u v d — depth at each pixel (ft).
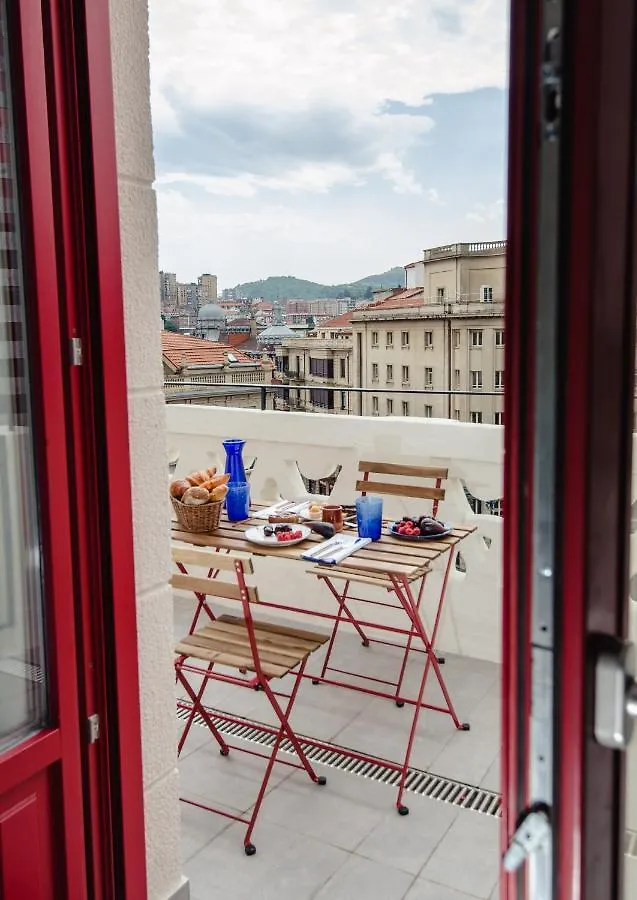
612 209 2.02
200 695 8.80
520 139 2.07
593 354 2.03
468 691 10.52
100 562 5.21
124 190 5.37
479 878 7.09
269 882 7.07
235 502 9.94
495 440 10.85
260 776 8.71
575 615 2.13
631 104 2.02
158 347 5.76
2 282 4.63
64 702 5.04
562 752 2.20
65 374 4.93
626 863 2.36
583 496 2.07
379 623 12.13
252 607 13.29
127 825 5.52
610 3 1.93
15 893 4.82
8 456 4.73
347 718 9.89
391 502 11.86
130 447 5.56
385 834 7.71
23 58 4.52
